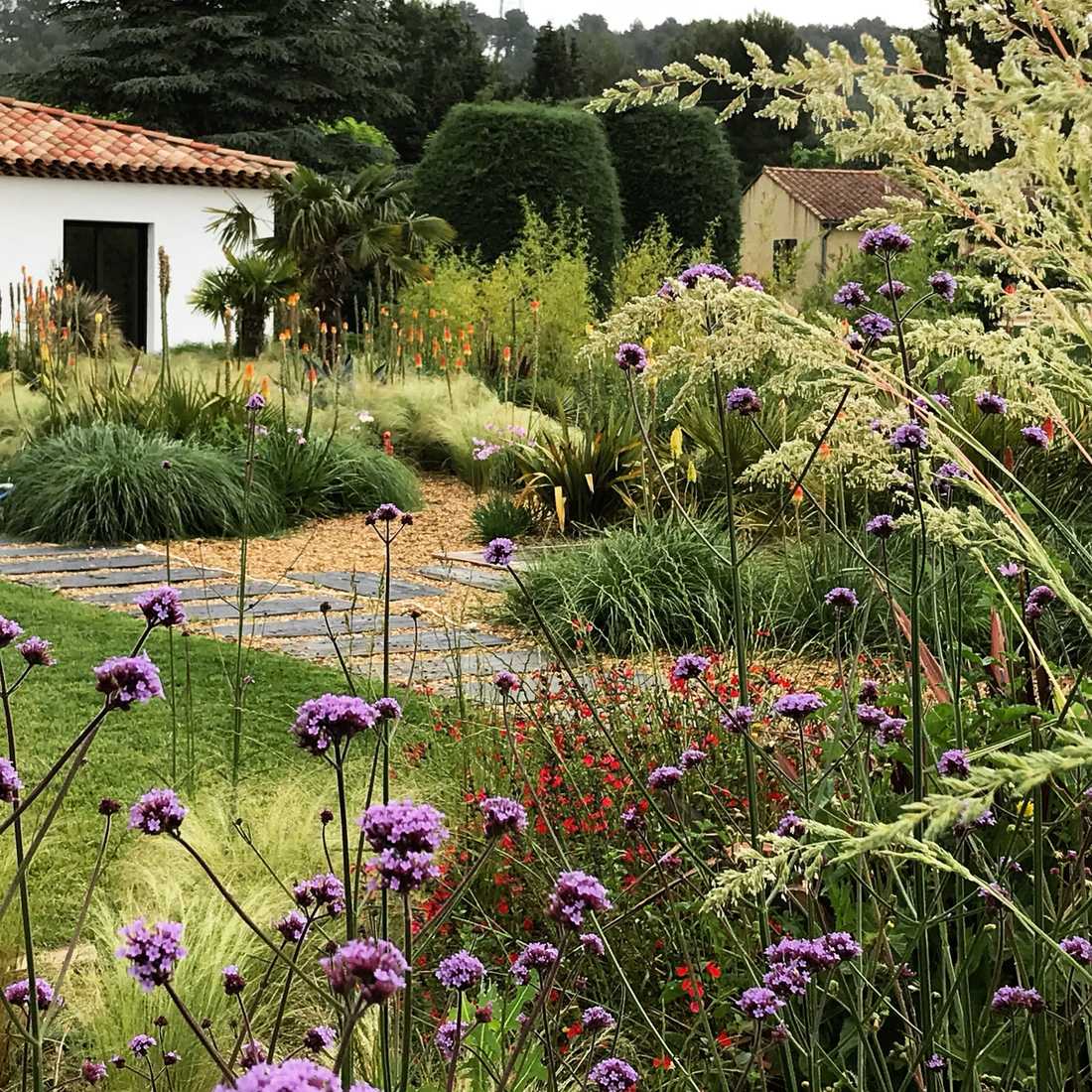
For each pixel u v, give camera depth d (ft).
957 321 4.71
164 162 84.07
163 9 140.56
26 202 80.23
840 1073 7.24
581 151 75.10
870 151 3.74
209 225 73.26
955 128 3.67
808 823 4.12
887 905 7.49
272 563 34.40
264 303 65.31
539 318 58.65
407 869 4.43
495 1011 9.42
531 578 27.40
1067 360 4.63
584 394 47.73
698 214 89.25
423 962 11.51
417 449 49.47
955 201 3.96
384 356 56.75
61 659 23.26
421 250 67.46
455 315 61.41
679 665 8.50
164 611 6.63
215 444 42.24
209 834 14.65
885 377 4.78
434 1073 9.45
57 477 37.78
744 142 158.51
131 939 5.26
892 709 10.99
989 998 7.53
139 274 85.61
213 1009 10.75
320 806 15.39
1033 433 8.85
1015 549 4.56
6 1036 9.46
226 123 139.74
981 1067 7.81
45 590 29.86
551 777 13.55
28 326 51.49
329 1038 7.80
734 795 12.35
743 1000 6.35
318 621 27.40
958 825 6.75
